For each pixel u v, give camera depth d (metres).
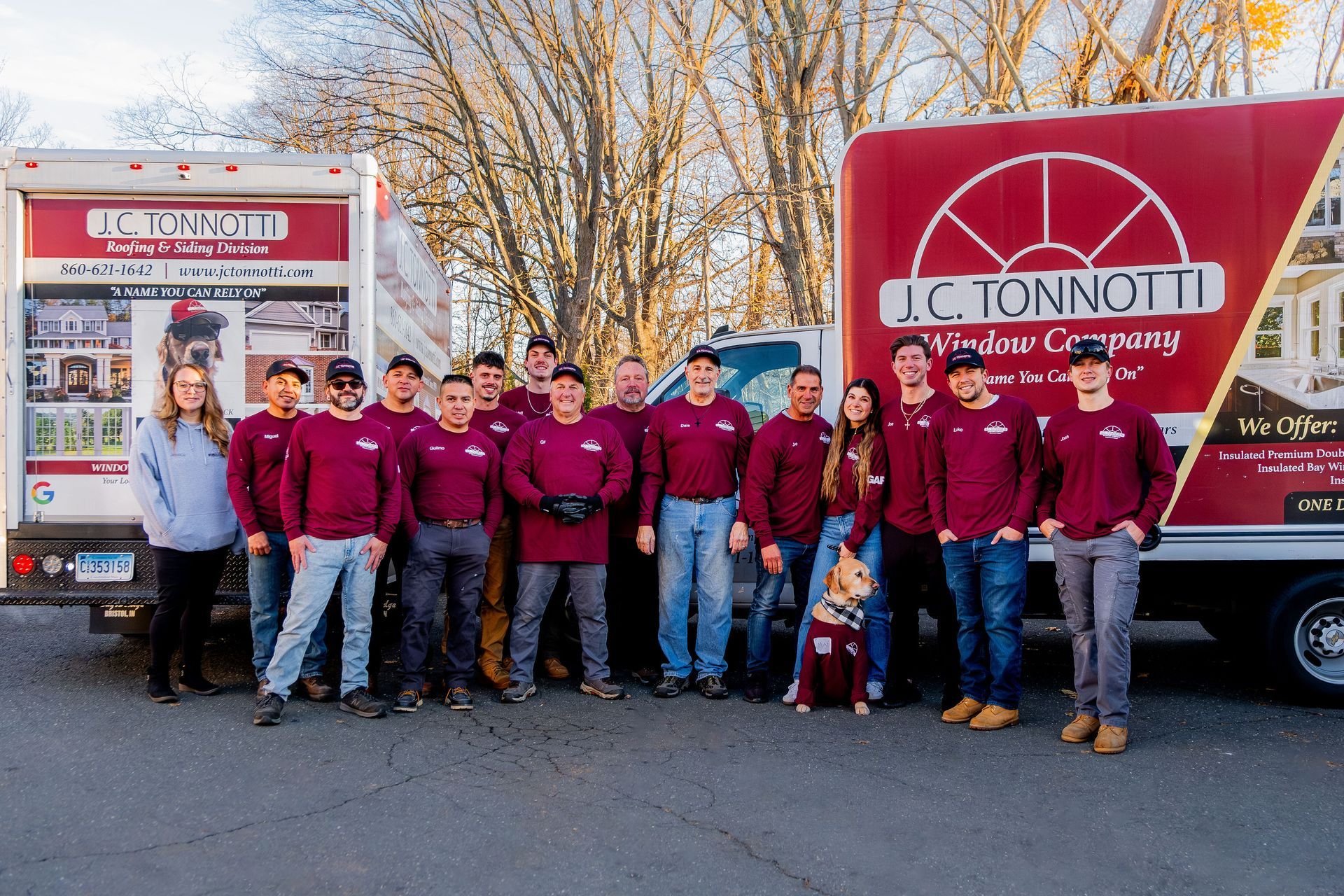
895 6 13.37
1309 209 5.07
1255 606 5.37
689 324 21.42
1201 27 12.27
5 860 3.14
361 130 17.50
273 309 5.50
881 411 5.18
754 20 13.88
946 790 3.92
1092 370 4.46
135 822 3.46
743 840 3.38
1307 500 5.08
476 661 5.98
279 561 5.15
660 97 17.56
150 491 4.90
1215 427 5.11
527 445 5.30
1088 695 4.60
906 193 5.33
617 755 4.32
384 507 4.96
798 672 5.41
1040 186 5.21
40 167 5.37
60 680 5.58
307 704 5.16
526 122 17.20
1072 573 4.57
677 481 5.40
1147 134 5.14
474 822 3.51
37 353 5.43
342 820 3.51
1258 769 4.21
